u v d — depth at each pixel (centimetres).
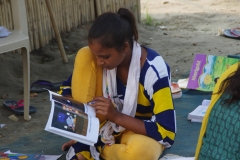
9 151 319
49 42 615
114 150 275
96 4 717
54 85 464
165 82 266
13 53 544
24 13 371
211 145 189
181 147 328
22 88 470
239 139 179
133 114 280
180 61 576
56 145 335
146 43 682
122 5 769
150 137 270
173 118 270
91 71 279
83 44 638
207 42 685
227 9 945
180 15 885
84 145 291
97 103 267
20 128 367
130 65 268
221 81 196
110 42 248
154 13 911
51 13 535
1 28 361
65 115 250
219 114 187
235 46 655
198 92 447
